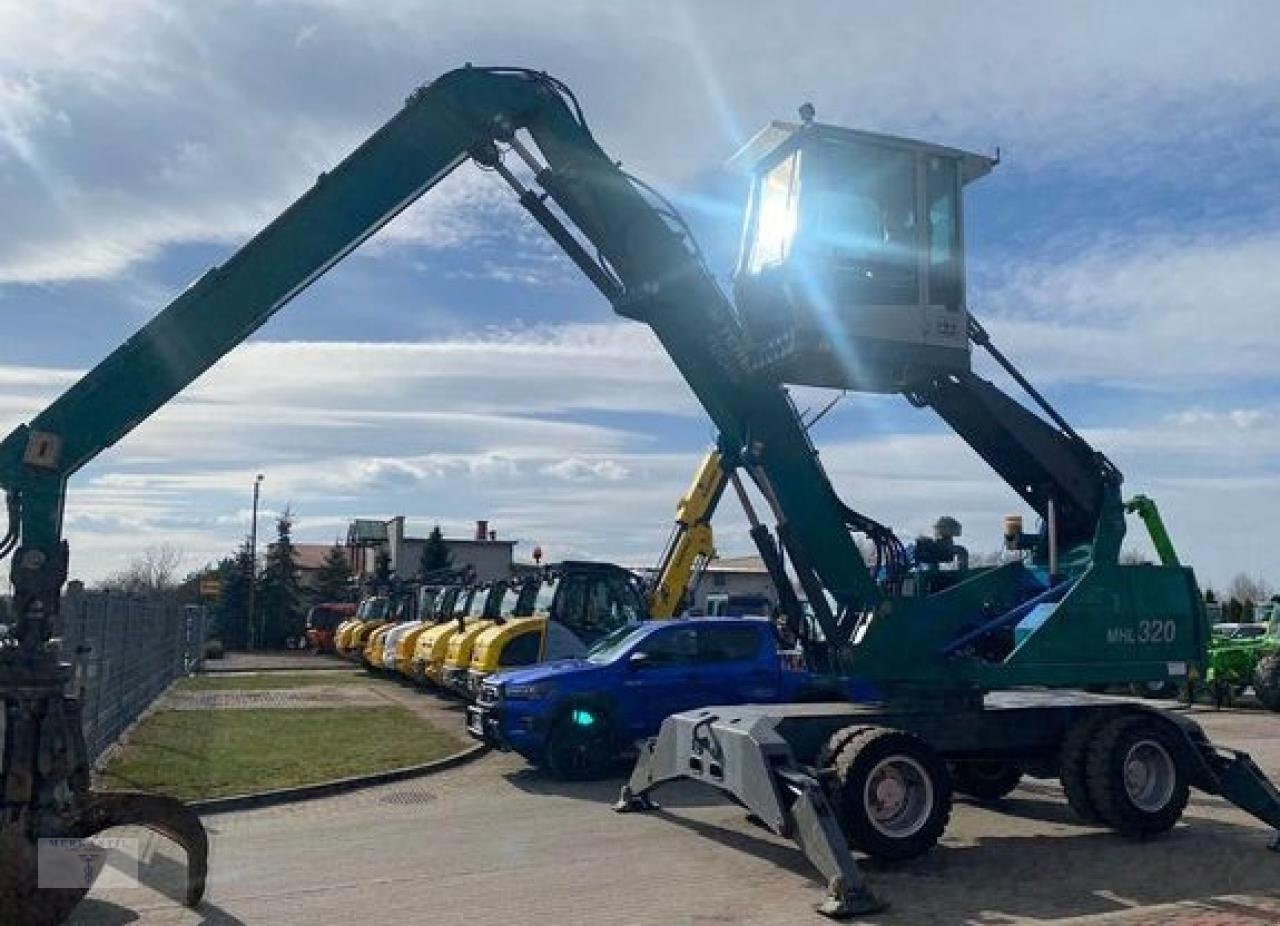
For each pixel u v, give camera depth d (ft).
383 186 30.35
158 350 27.14
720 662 45.91
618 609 61.87
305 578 264.52
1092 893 26.76
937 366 33.71
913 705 34.17
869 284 33.47
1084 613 34.42
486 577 234.38
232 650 200.64
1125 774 32.45
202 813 37.27
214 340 27.78
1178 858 30.42
